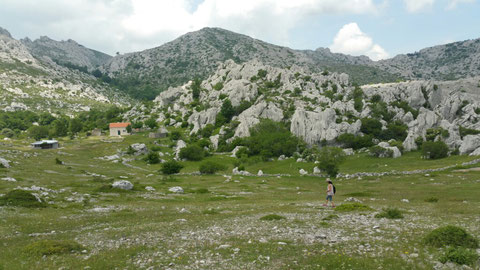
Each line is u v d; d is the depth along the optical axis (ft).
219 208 127.44
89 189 184.65
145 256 57.16
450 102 593.01
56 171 289.33
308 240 63.62
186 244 64.64
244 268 48.93
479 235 62.75
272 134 526.16
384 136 540.52
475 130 485.97
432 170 314.55
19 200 121.08
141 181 286.66
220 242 65.10
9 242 70.38
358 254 53.36
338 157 348.79
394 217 87.15
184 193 201.36
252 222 87.30
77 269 50.65
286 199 166.20
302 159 444.14
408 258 50.47
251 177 346.74
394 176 306.35
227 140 587.27
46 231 83.35
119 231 80.18
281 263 50.47
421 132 531.09
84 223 93.86
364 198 159.94
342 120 570.05
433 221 80.53
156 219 99.60
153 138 646.74
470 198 144.77
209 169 378.12
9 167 259.39
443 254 50.34
